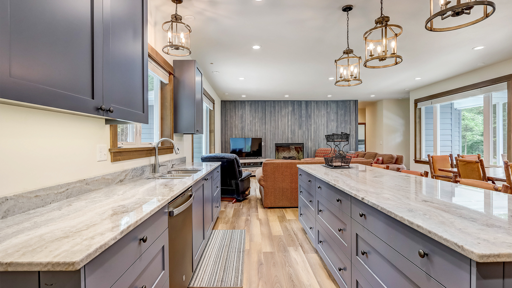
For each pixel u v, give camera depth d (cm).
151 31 244
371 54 237
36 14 78
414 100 685
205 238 235
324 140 846
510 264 68
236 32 313
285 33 316
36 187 110
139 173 207
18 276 64
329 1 246
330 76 523
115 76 123
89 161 147
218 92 700
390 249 108
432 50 381
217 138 748
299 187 306
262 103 840
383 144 841
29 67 75
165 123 292
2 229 82
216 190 317
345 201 158
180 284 150
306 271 202
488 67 464
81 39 98
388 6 256
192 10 261
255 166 811
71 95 92
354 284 146
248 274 198
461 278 71
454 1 250
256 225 314
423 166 657
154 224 113
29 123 106
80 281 64
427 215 96
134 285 93
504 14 274
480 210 102
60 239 74
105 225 86
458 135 636
